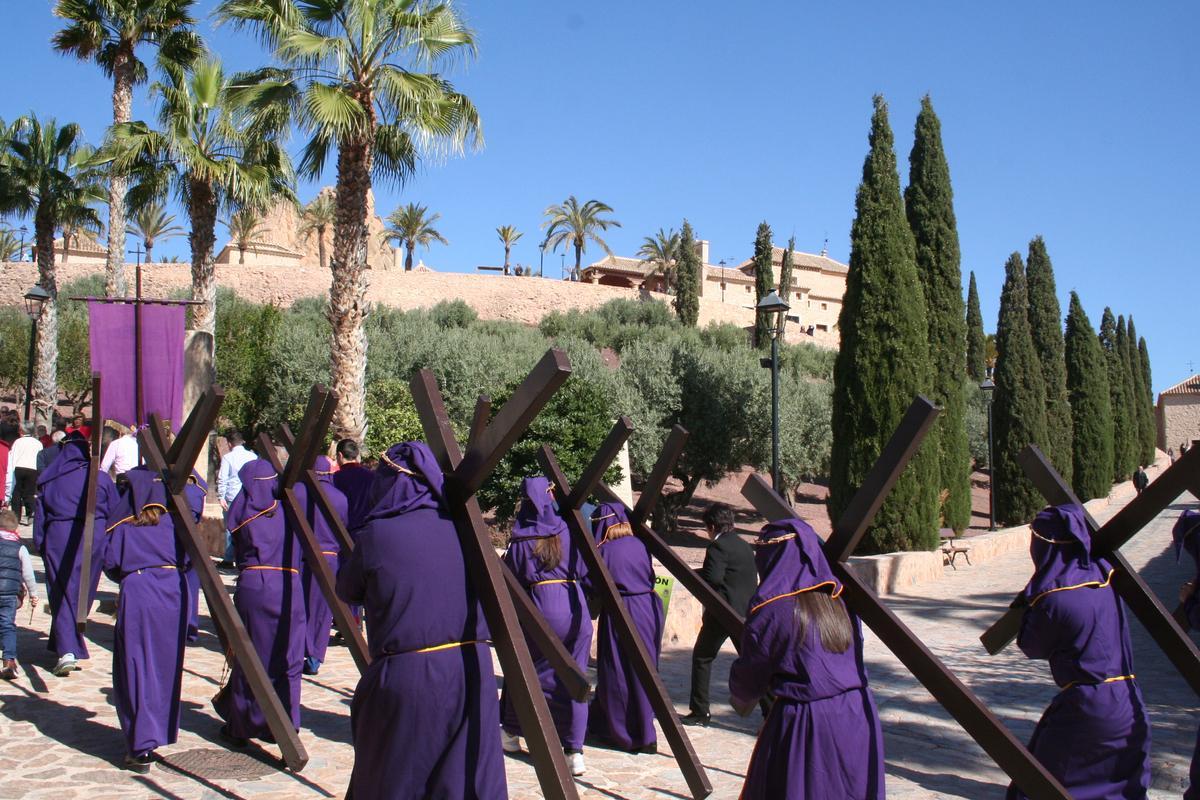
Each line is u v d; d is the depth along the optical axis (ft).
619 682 20.02
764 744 11.93
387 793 10.60
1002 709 25.52
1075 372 111.75
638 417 80.38
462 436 67.41
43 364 84.23
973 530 90.84
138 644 17.43
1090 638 14.12
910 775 19.66
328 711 22.17
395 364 79.87
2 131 80.74
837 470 55.36
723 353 89.86
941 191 66.85
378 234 262.06
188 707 21.94
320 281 174.09
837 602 12.10
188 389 53.42
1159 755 21.18
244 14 47.80
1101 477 109.81
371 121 49.03
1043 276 102.83
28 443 49.32
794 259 294.87
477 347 83.05
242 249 200.23
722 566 21.90
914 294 54.85
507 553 19.99
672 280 246.27
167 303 44.52
